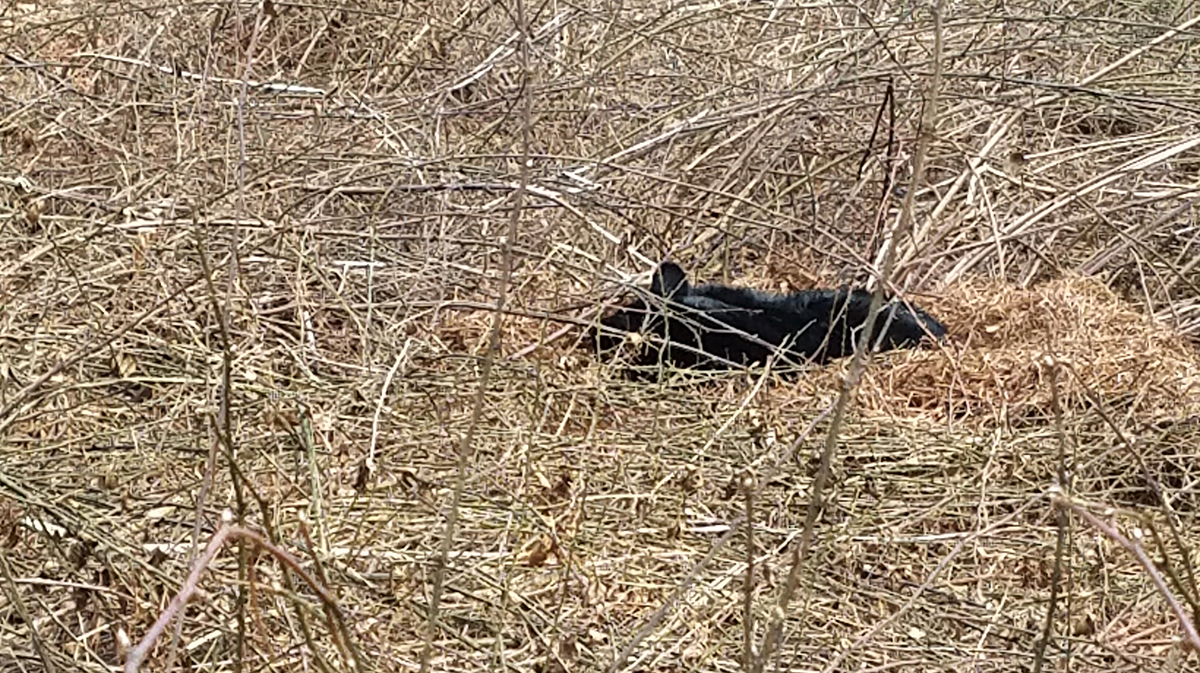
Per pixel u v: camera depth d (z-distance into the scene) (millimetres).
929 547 4312
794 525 4305
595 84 7531
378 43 8383
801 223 6551
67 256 5270
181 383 4531
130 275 5285
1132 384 5453
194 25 8203
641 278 6285
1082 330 6051
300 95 7496
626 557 3916
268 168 6301
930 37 8328
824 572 4062
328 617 2674
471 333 5754
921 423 5156
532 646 3537
